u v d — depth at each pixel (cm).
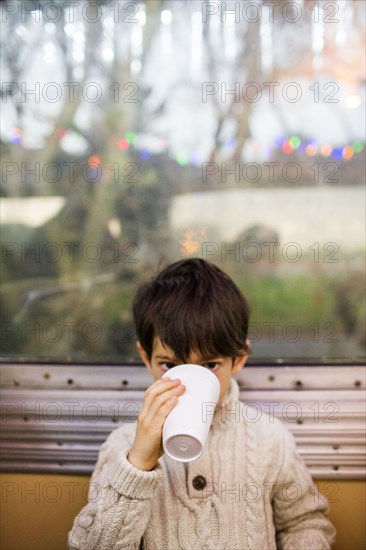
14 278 158
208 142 164
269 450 107
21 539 122
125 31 152
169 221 167
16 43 147
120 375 122
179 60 156
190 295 103
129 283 162
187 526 101
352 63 149
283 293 163
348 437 118
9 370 123
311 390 120
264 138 164
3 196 159
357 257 166
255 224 169
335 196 166
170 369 93
